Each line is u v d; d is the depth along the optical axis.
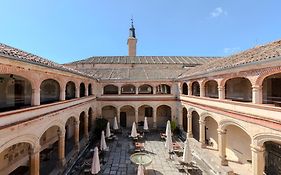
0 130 8.55
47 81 19.12
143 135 23.97
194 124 25.77
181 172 15.35
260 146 11.20
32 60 10.49
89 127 24.56
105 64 33.00
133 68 32.06
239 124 12.90
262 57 10.48
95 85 26.05
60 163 14.68
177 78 25.41
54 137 20.39
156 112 28.16
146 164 14.59
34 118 11.10
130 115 28.73
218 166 14.72
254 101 11.59
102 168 15.90
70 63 33.12
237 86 17.00
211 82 20.86
